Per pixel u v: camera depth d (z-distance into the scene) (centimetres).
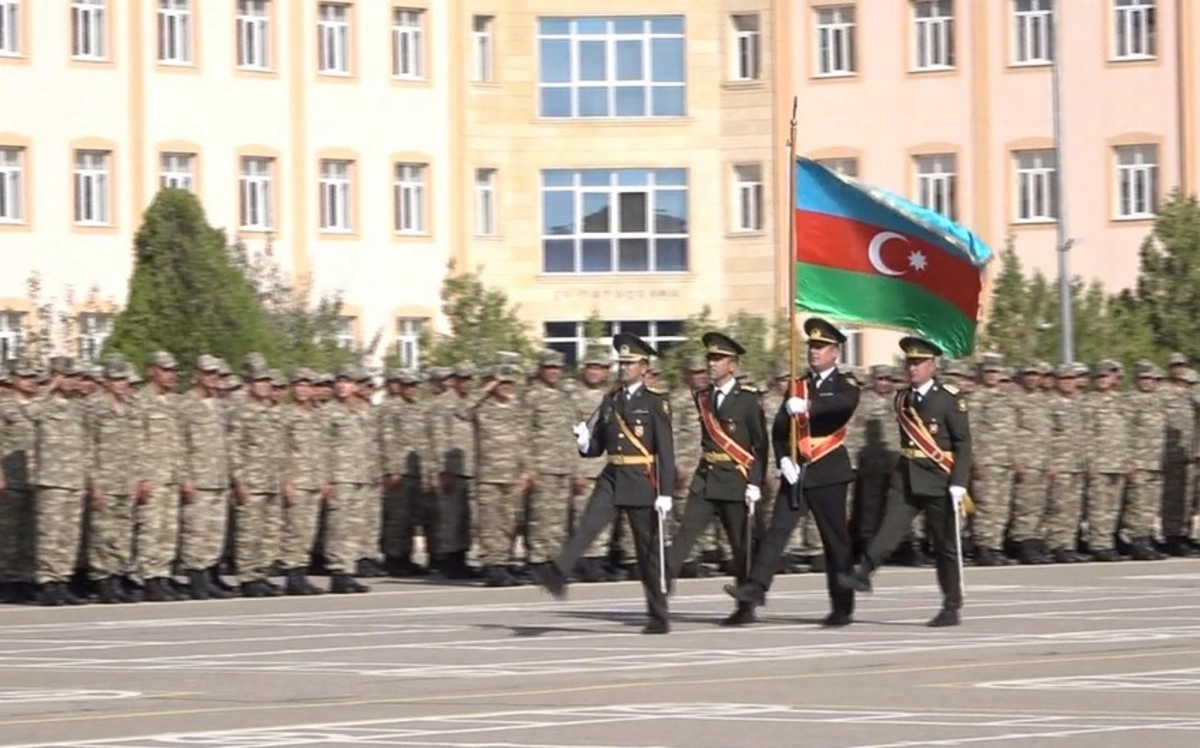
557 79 11738
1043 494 6097
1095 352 9181
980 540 6022
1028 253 11194
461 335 8412
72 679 3350
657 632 4006
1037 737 2628
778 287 11644
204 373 5081
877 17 11419
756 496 4122
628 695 3097
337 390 5234
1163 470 6256
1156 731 2675
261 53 10731
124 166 10331
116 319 7481
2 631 4231
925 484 4081
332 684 3250
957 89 11288
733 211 11756
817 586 5234
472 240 11538
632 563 5522
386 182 11119
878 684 3194
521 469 5397
